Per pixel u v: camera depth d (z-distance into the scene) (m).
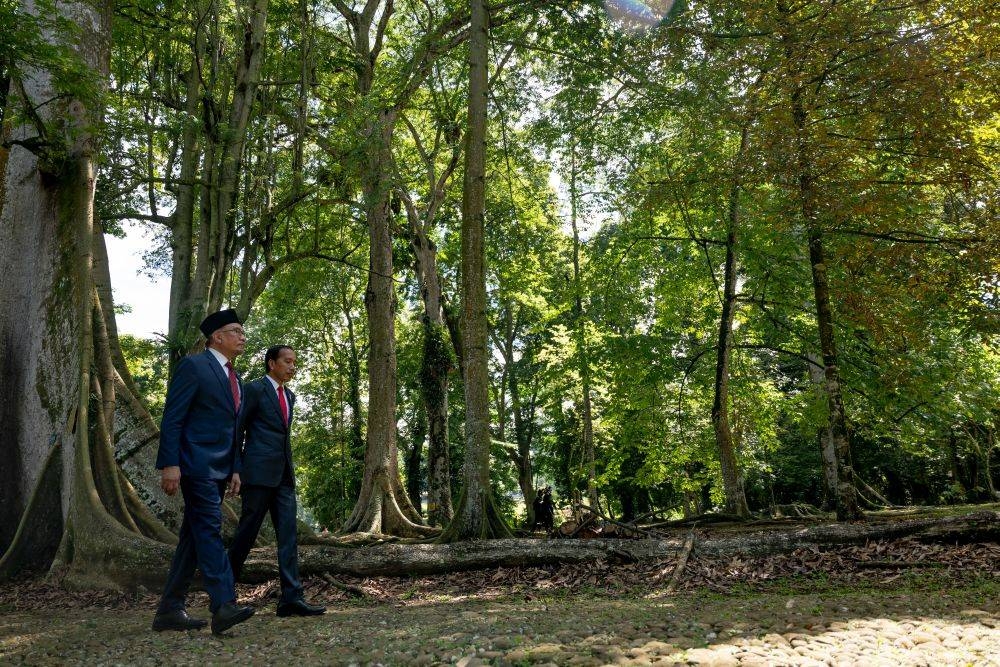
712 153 13.80
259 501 5.00
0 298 9.04
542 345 26.89
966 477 32.06
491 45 15.35
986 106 10.42
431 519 18.69
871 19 10.85
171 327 14.54
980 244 10.81
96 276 9.49
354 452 29.66
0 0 7.79
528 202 22.92
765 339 17.83
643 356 17.44
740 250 15.66
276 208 13.20
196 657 3.46
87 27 10.01
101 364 8.75
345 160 13.28
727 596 5.57
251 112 13.90
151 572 6.72
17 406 8.70
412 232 21.05
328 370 31.69
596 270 18.94
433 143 23.98
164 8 14.09
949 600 4.44
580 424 29.55
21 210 9.39
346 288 29.64
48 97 9.59
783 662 2.61
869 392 15.28
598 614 4.43
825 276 12.63
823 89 11.62
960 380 15.78
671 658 2.77
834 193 11.09
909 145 11.38
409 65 17.31
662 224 18.22
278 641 3.83
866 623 3.47
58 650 3.88
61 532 7.92
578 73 14.10
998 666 2.56
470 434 9.77
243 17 13.34
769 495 36.38
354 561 7.40
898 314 11.86
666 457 23.39
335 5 18.00
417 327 28.64
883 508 19.73
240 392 4.76
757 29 12.22
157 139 15.43
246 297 13.30
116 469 8.08
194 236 15.12
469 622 4.27
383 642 3.63
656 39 12.73
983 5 9.84
